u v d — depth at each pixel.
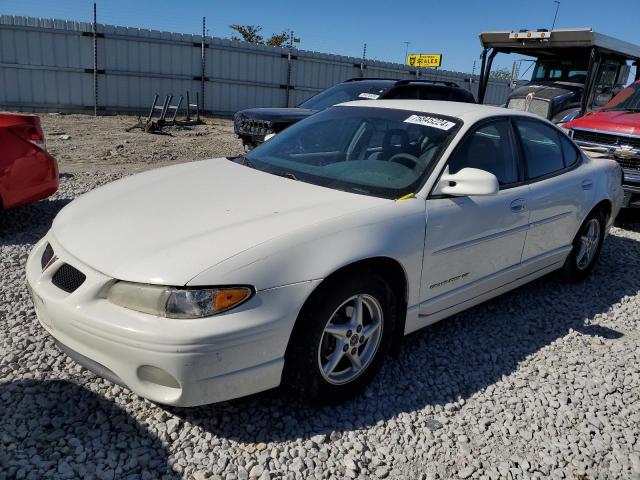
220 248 2.45
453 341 3.72
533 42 9.53
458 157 3.38
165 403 2.39
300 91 21.50
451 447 2.70
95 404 2.77
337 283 2.67
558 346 3.78
